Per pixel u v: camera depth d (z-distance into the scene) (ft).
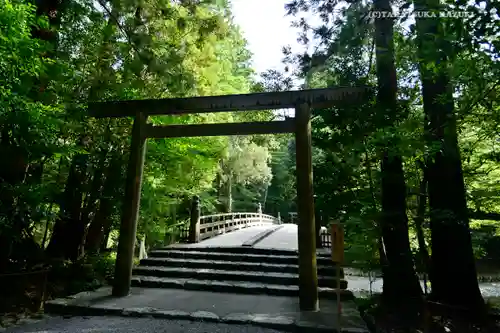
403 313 16.40
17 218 15.99
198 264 25.61
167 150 27.30
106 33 21.04
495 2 8.48
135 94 24.39
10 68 12.85
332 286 21.65
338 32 18.60
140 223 30.86
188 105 20.21
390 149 15.07
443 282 17.35
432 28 11.89
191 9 22.85
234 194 88.28
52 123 15.46
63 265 22.45
